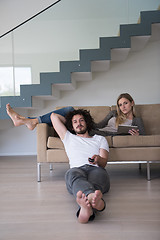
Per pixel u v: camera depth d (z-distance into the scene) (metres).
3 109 3.36
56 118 2.21
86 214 1.36
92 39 3.48
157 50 4.31
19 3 3.45
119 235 1.23
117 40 3.35
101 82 4.37
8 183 2.41
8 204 1.77
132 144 2.43
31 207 1.70
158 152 2.41
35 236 1.25
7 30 3.49
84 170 1.88
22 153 4.49
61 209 1.65
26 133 4.49
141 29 3.34
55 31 3.51
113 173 2.81
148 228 1.31
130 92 4.35
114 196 1.89
